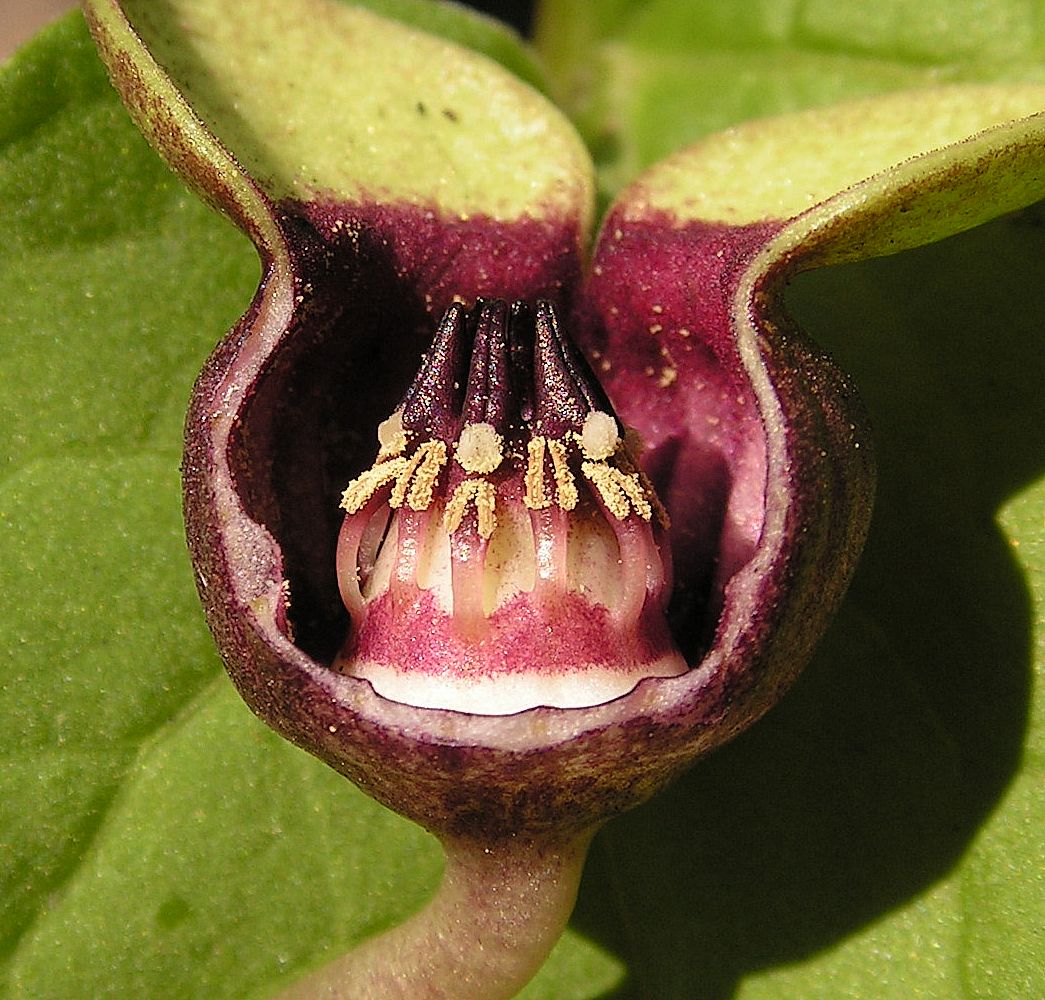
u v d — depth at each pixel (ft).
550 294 0.19
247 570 0.17
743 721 0.18
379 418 0.19
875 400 0.20
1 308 0.20
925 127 0.19
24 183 0.20
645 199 0.19
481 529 0.18
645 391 0.19
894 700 0.20
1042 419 0.20
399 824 0.20
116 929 0.20
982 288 0.20
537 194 0.19
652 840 0.20
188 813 0.20
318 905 0.20
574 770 0.17
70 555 0.20
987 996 0.19
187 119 0.18
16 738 0.20
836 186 0.19
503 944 0.18
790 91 0.24
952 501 0.20
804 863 0.20
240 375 0.18
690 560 0.18
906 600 0.20
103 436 0.20
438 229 0.19
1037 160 0.17
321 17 0.19
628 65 0.25
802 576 0.17
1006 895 0.19
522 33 0.26
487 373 0.18
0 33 0.26
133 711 0.20
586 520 0.18
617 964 0.20
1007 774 0.20
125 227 0.20
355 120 0.19
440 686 0.18
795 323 0.18
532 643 0.18
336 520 0.18
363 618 0.18
